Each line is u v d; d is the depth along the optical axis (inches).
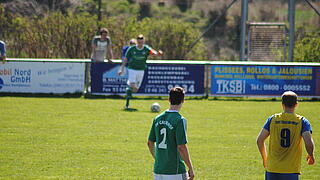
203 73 2556.6
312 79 2532.0
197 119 1959.9
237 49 5147.6
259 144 893.2
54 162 1307.8
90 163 1304.1
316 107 2289.6
